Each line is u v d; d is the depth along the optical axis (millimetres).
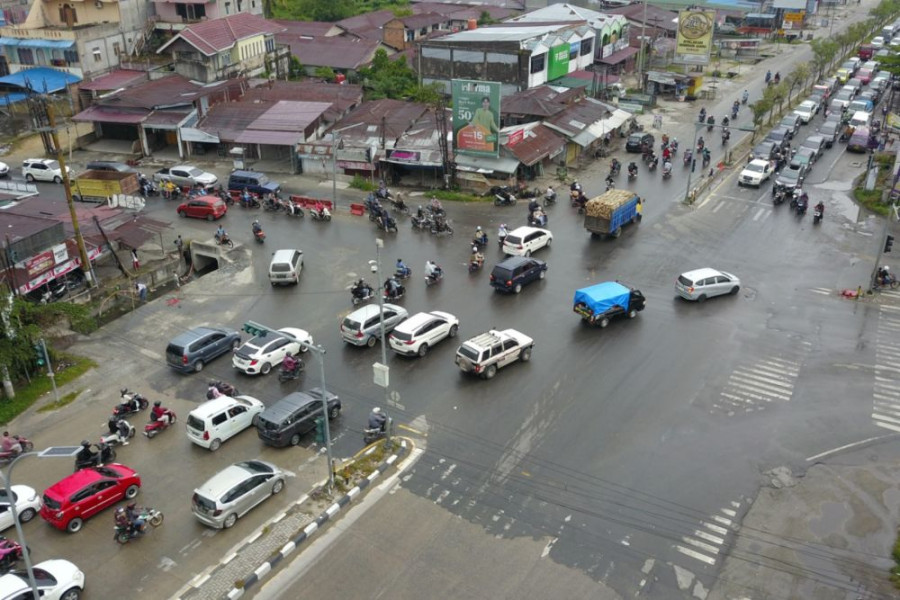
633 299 41969
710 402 34406
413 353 38406
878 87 98062
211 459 31516
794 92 96562
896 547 26047
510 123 72500
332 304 44625
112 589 24938
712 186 64875
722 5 131375
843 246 52188
